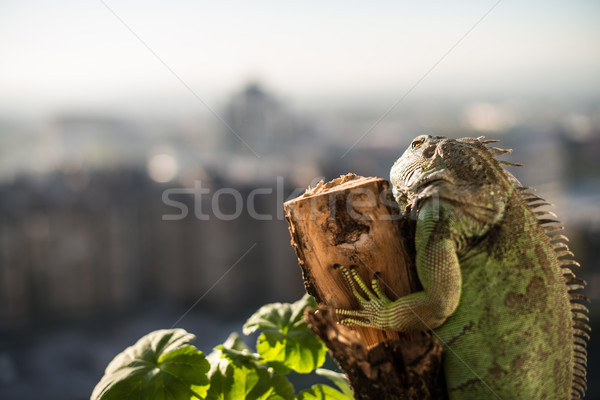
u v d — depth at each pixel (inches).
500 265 98.2
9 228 1355.8
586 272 996.6
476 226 97.3
